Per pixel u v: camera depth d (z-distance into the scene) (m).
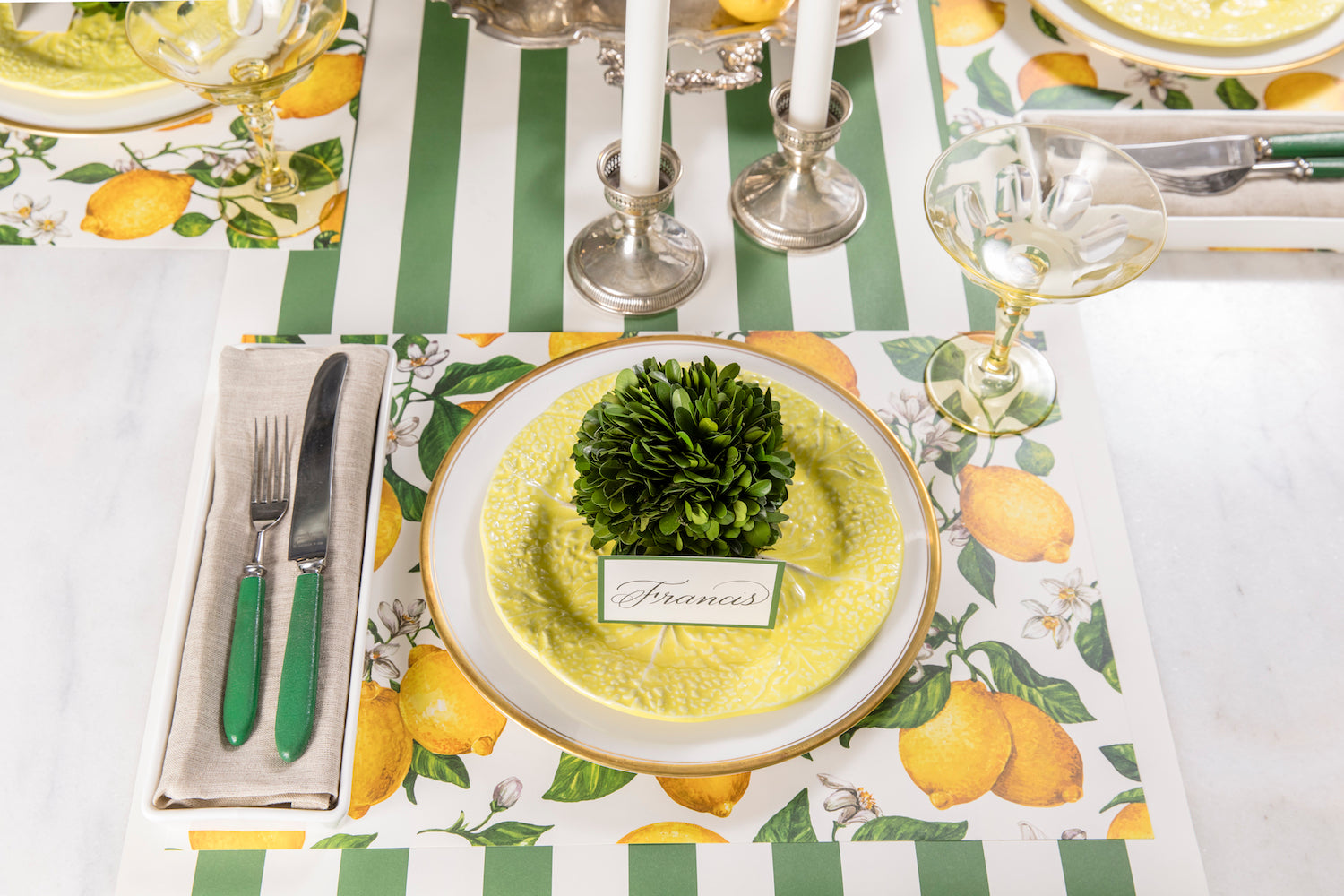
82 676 0.84
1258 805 0.81
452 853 0.76
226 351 0.90
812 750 0.77
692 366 0.79
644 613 0.78
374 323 1.02
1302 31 1.15
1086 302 1.07
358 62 1.21
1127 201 0.89
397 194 1.11
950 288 1.06
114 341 1.01
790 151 1.03
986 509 0.92
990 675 0.84
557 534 0.84
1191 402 1.00
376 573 0.87
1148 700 0.83
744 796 0.78
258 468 0.85
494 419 0.89
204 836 0.76
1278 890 0.79
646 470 0.74
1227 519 0.94
